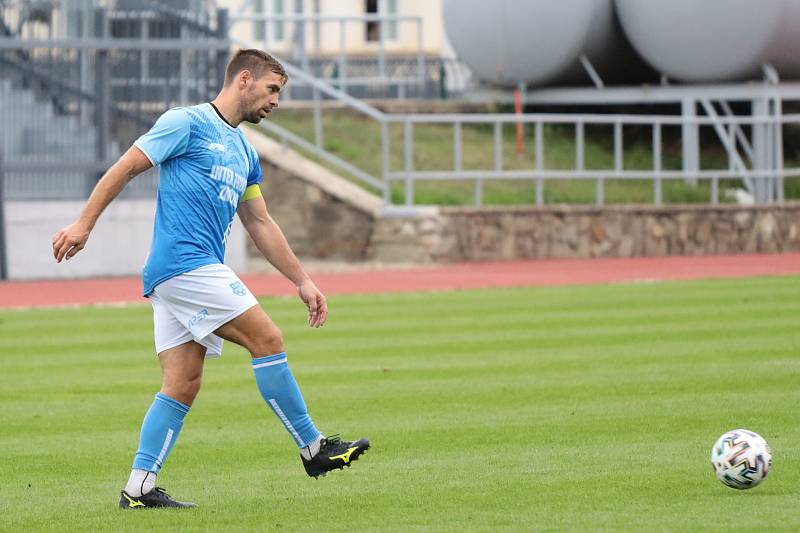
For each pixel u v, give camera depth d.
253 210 25.33
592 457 27.88
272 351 23.94
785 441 29.16
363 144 103.00
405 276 78.69
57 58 81.94
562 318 54.66
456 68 124.44
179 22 83.19
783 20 99.62
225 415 34.16
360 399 35.88
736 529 21.58
